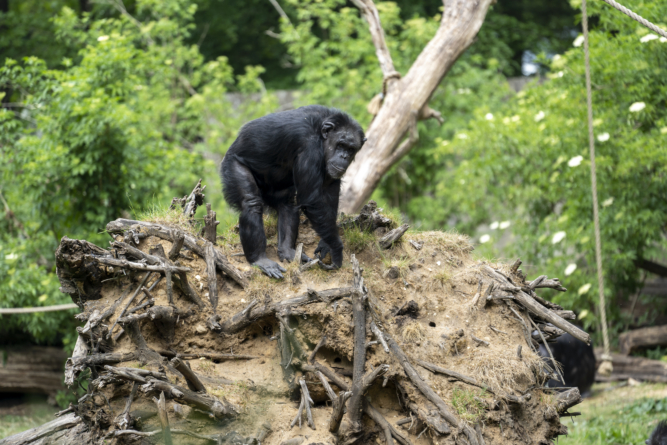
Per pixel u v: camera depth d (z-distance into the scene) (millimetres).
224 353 4969
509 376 4562
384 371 4332
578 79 11320
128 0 21641
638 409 9266
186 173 12562
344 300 4836
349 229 5672
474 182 13148
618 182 11195
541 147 11891
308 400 4570
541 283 5328
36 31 18172
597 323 12336
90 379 4492
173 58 16344
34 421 10312
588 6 11125
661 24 10391
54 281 10367
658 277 13961
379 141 9484
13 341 11477
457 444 4293
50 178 10500
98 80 10812
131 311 4641
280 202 5672
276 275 5059
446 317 5074
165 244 5180
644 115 10727
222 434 4355
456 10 9875
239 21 23047
